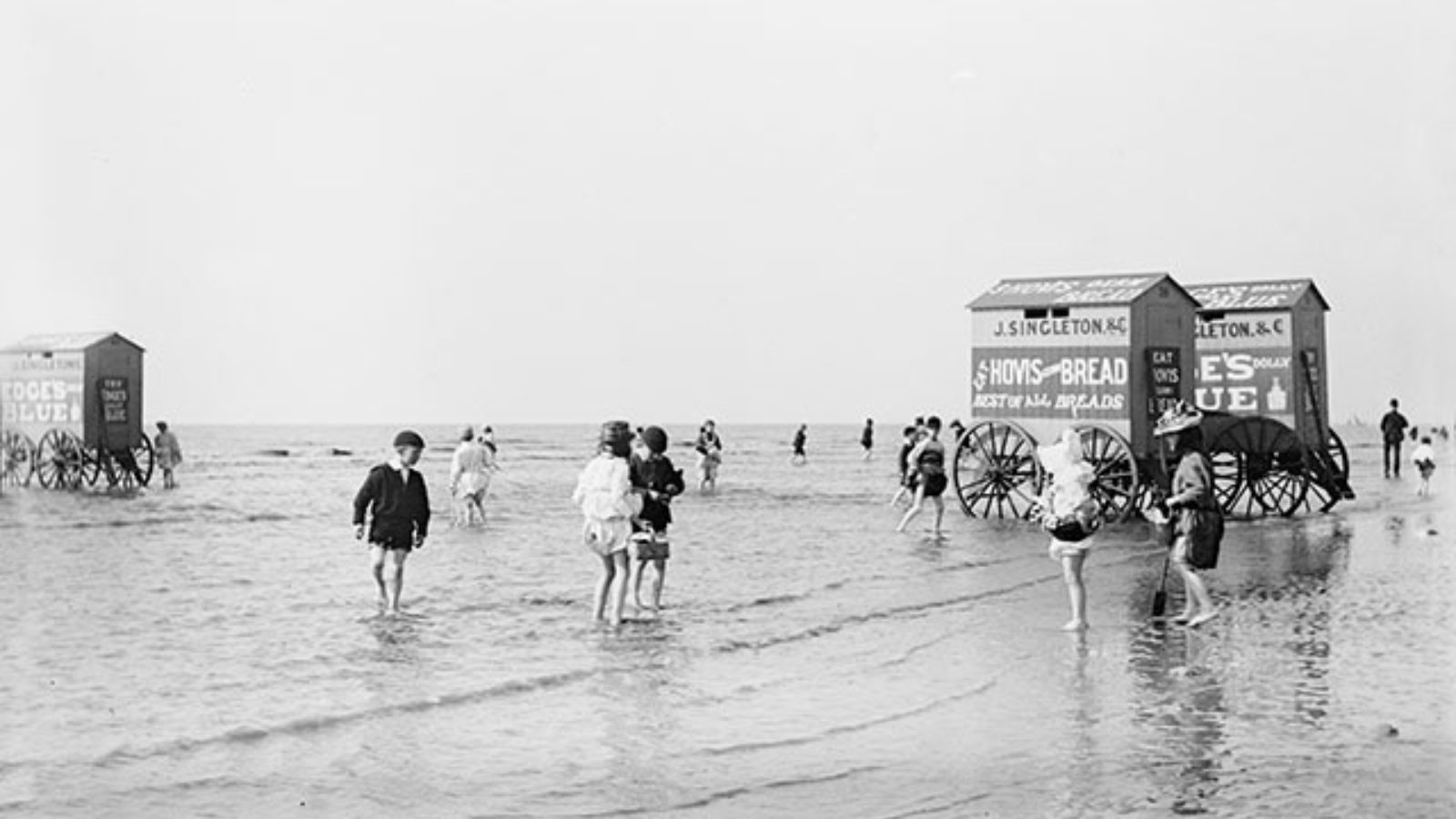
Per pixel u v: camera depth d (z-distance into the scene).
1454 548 24.20
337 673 13.74
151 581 21.94
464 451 32.91
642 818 8.99
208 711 11.98
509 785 9.69
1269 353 32.78
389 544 17.58
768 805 9.27
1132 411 29.36
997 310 31.56
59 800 9.24
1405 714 11.57
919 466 28.03
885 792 9.53
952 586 20.03
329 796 9.38
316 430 176.38
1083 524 15.76
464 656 14.73
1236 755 10.35
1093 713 11.75
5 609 18.39
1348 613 16.88
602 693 12.78
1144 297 29.69
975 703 12.27
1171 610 17.42
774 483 54.12
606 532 16.47
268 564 24.70
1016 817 8.95
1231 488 31.16
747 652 14.90
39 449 44.09
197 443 117.38
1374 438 97.31
